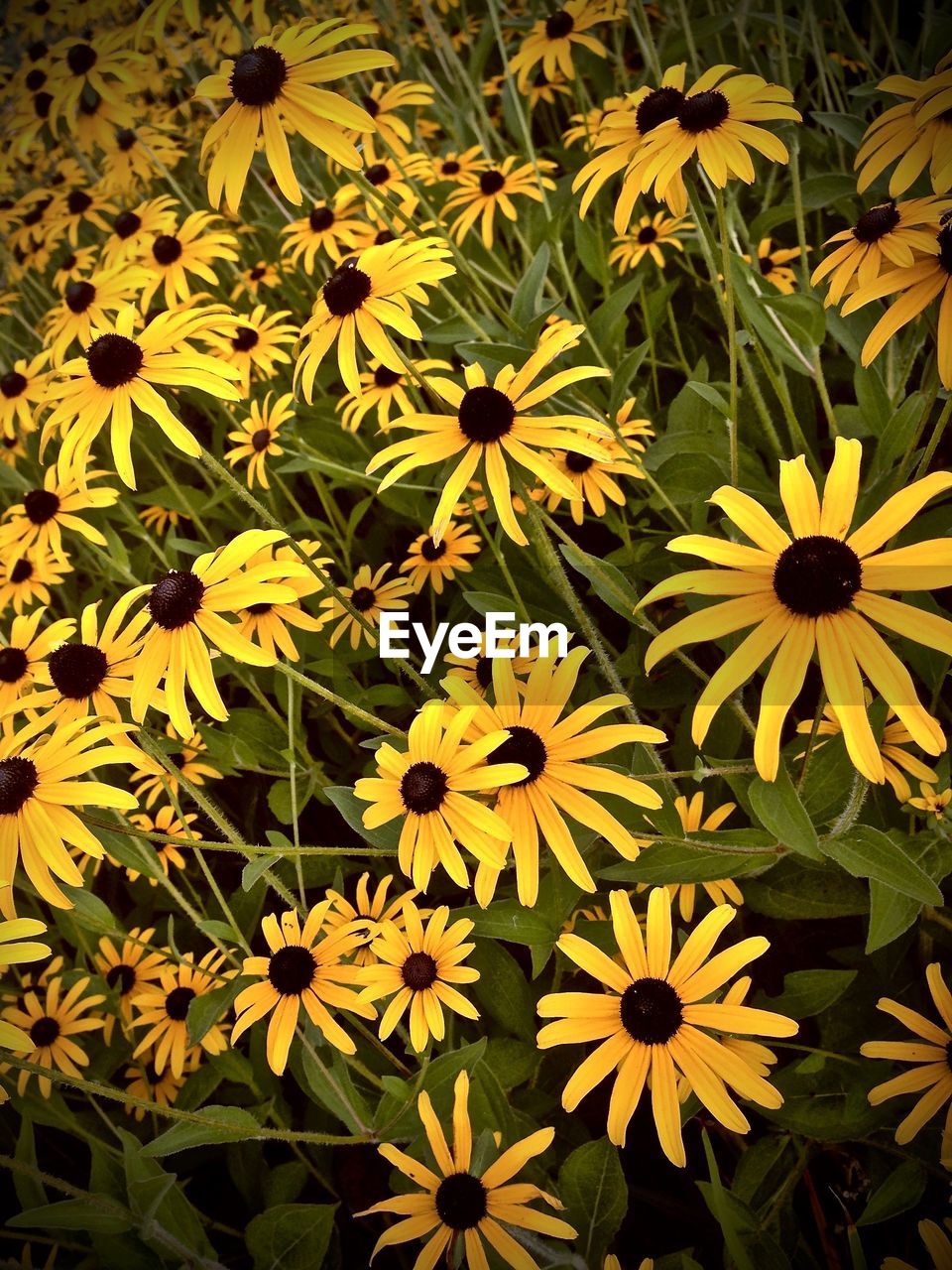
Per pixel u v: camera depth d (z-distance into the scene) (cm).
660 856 30
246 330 55
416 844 27
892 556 22
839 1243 34
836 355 54
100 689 33
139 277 47
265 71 32
